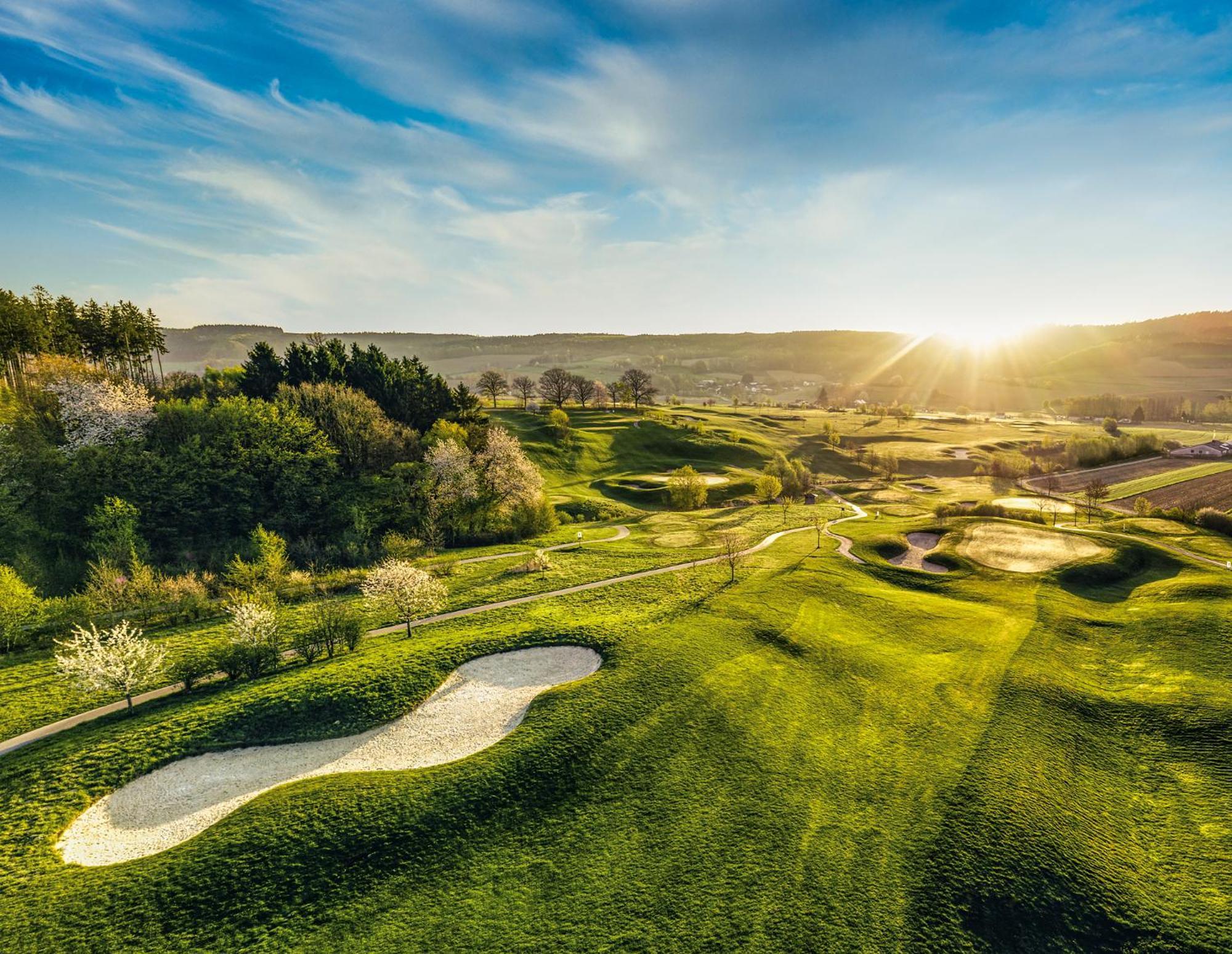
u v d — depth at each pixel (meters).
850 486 138.75
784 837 24.75
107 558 57.91
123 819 25.92
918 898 22.14
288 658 40.16
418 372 124.75
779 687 35.84
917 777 28.28
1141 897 22.38
